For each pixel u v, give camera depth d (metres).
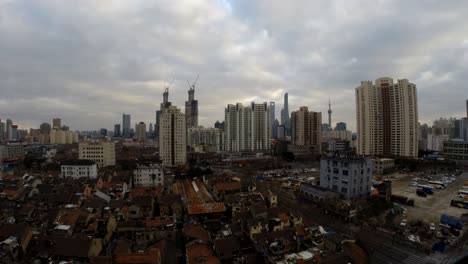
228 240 65.75
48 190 109.75
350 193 110.25
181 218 91.94
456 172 189.88
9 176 137.50
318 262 56.00
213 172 193.38
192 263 55.97
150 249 57.38
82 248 58.12
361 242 70.19
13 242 58.03
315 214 98.75
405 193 133.38
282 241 63.41
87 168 152.25
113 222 77.94
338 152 132.38
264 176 182.00
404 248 69.75
